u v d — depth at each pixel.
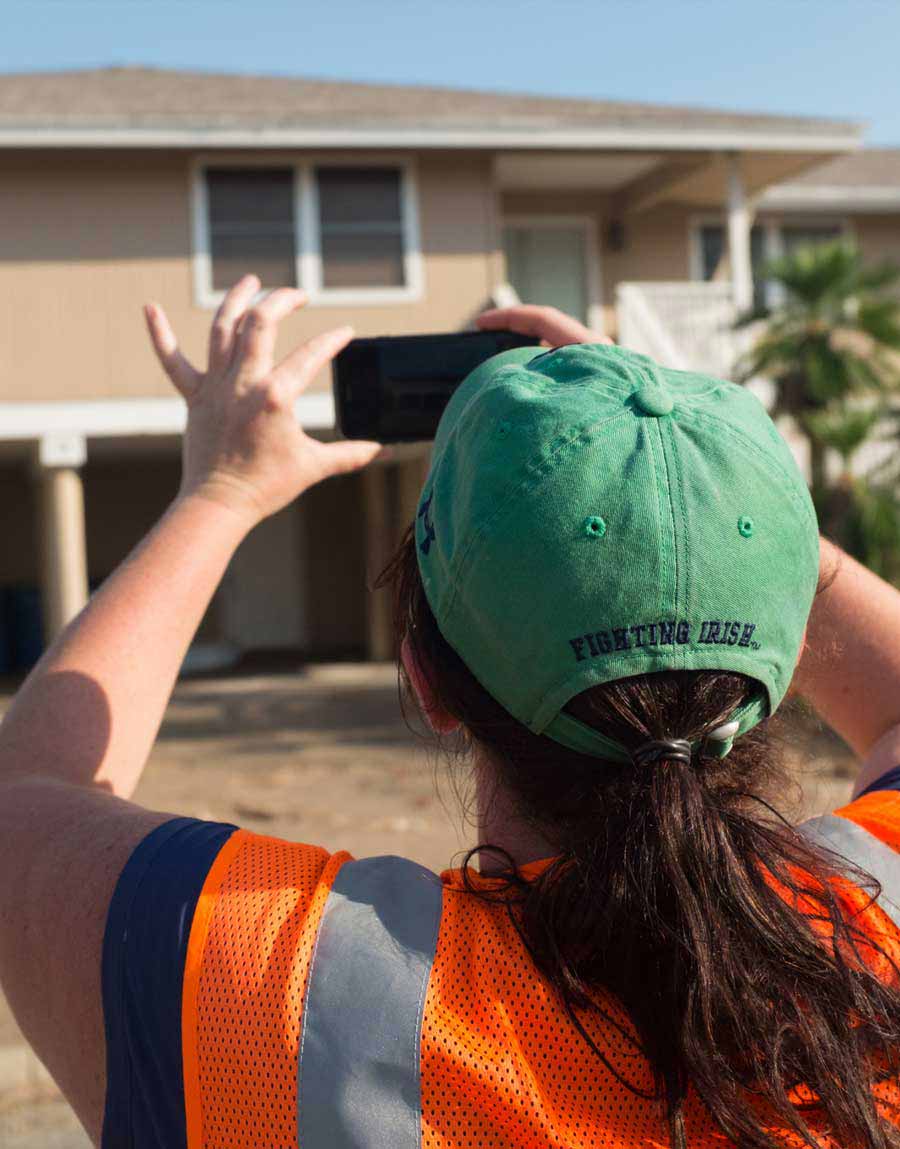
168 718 13.60
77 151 13.62
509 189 17.11
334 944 0.85
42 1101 4.11
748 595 0.86
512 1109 0.81
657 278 17.59
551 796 0.90
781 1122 0.84
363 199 14.39
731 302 15.18
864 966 0.87
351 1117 0.80
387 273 14.45
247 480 1.12
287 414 1.12
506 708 0.90
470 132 14.23
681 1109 0.82
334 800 8.79
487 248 14.66
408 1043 0.82
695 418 0.89
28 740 1.02
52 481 13.84
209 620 20.27
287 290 1.18
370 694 15.09
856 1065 0.83
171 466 20.31
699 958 0.81
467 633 0.90
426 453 12.09
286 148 14.01
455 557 0.89
